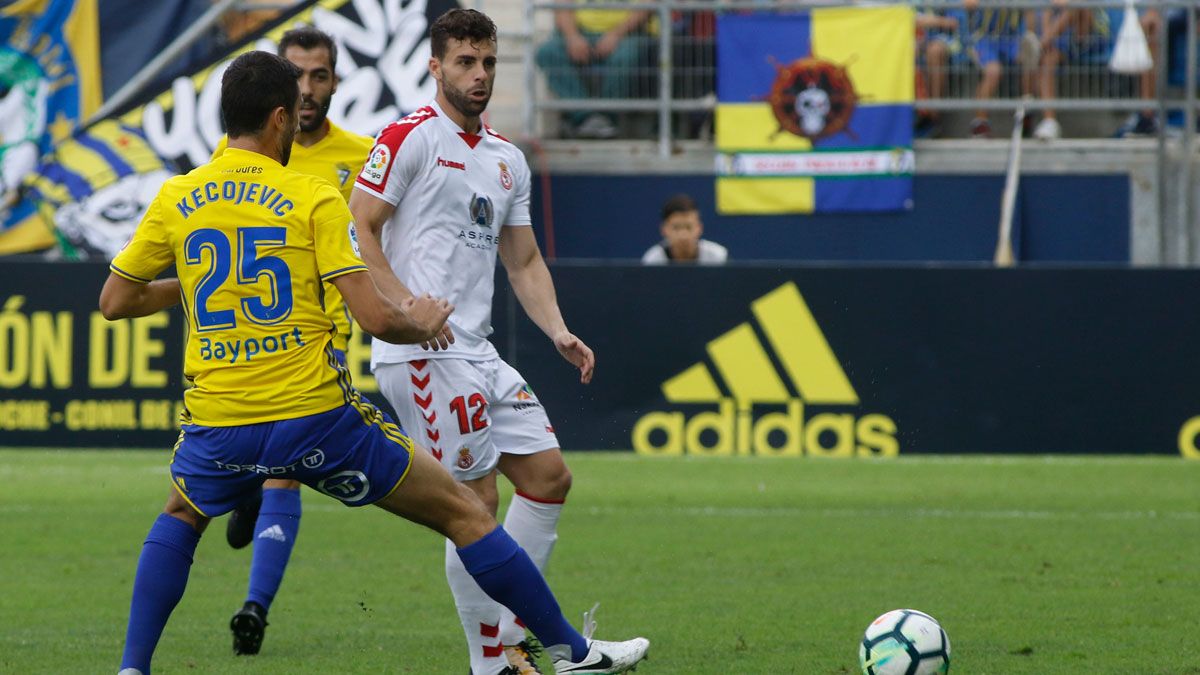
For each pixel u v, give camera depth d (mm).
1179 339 41188
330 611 22656
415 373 17984
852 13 54750
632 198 56312
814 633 20703
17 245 52156
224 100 15266
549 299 19375
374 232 17672
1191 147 55625
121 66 53281
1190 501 36906
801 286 41312
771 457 43062
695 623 21453
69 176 52094
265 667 18500
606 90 56812
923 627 16422
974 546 29453
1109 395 41281
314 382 14781
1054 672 17984
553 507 18594
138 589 15391
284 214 14820
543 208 56500
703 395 41375
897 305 41250
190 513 15695
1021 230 56000
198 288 14875
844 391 41375
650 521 33188
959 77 56406
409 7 51469
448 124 18203
